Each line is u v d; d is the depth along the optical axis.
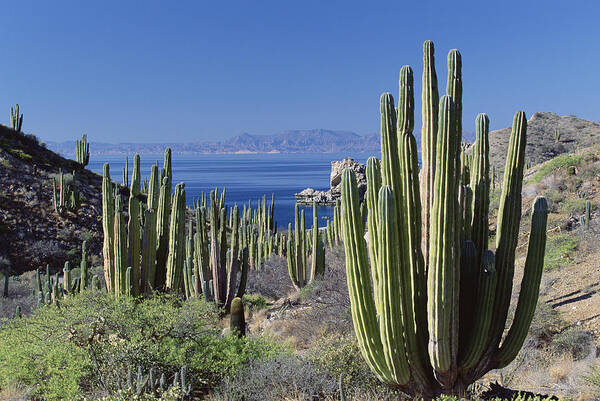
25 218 33.03
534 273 6.43
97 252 32.97
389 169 6.10
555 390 7.73
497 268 6.63
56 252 31.05
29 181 36.38
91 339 8.49
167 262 14.54
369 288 6.12
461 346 6.53
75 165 43.25
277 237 30.48
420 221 6.48
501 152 63.94
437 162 5.85
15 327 10.81
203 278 16.80
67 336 8.88
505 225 6.57
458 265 5.95
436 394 6.42
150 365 8.80
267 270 24.52
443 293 5.89
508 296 6.62
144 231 13.62
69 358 8.66
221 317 16.16
